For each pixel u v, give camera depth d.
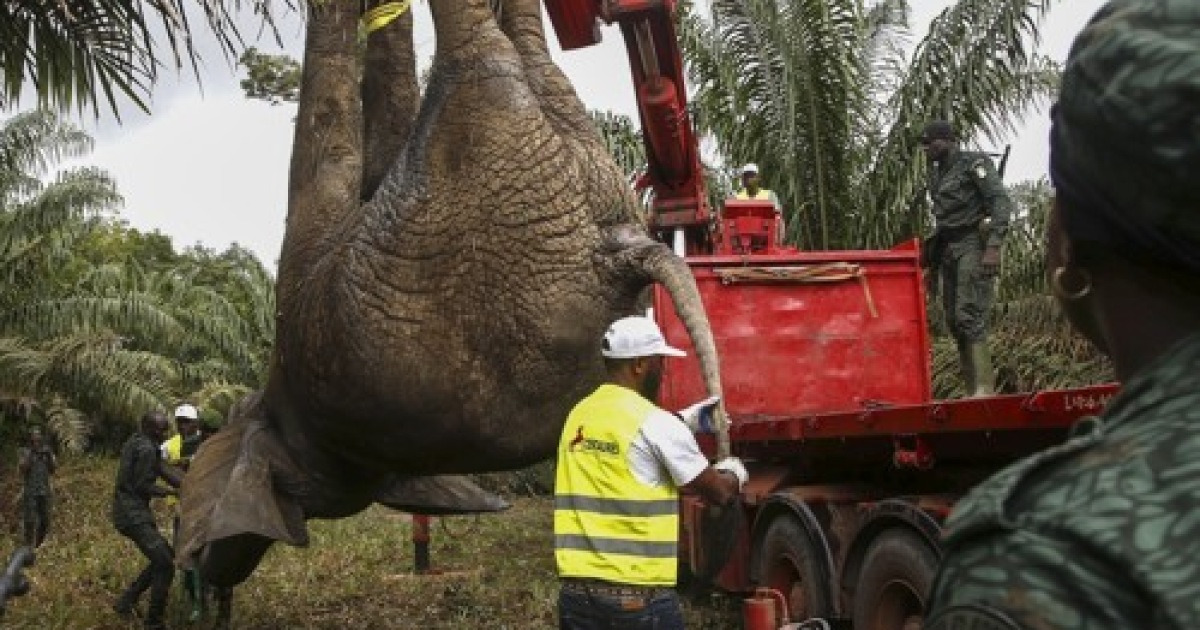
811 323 8.91
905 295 9.01
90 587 10.80
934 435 5.28
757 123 15.16
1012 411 4.46
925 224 14.98
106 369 20.19
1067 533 0.92
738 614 8.14
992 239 7.61
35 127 19.22
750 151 15.16
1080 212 1.06
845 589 5.98
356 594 10.04
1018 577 0.92
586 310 5.10
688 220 10.35
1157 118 0.94
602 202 5.28
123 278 22.25
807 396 8.84
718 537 5.53
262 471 5.95
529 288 5.03
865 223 15.09
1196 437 0.92
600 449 4.35
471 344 5.06
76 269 23.30
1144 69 0.95
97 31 6.93
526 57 5.57
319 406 5.48
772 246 9.94
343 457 5.94
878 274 9.00
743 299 8.86
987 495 0.98
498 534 13.79
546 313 5.04
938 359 12.69
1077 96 1.01
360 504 6.50
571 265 5.09
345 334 5.16
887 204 14.91
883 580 5.53
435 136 5.15
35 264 19.72
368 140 6.03
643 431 4.30
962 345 7.90
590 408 4.45
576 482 4.39
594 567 4.30
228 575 6.62
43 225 19.38
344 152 5.96
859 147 15.20
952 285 7.95
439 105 5.18
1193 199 0.95
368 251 5.14
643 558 4.29
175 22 5.10
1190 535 0.87
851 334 8.92
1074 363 11.26
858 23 14.95
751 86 15.16
